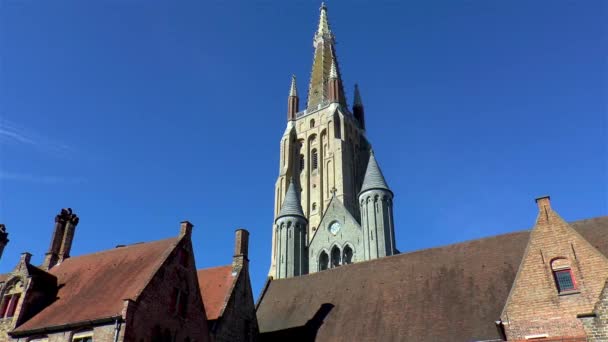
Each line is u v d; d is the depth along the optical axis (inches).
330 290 1705.2
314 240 3139.8
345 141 4023.1
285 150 4188.0
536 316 1120.8
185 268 1339.8
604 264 1109.1
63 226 1675.7
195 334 1301.7
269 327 1641.2
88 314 1181.1
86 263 1508.4
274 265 3388.3
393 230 2906.0
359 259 2901.1
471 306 1341.0
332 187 3801.7
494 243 1552.7
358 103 4741.6
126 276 1326.3
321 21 5300.2
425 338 1301.7
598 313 908.0
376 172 3078.2
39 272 1379.2
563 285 1136.8
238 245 1606.8
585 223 1453.0
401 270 1630.2
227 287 1509.6
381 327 1413.6
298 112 4498.0
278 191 3934.5
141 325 1138.0
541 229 1210.0
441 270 1541.6
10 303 1305.4
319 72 4773.6
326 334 1480.1
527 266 1182.3
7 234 1723.7
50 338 1181.1
